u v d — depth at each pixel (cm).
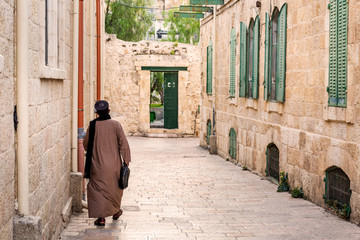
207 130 2167
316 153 894
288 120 1070
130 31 3422
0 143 377
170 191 1066
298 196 971
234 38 1617
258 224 728
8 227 412
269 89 1211
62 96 694
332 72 828
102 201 704
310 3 935
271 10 1192
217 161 1702
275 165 1187
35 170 487
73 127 807
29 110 458
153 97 5125
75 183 801
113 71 2781
